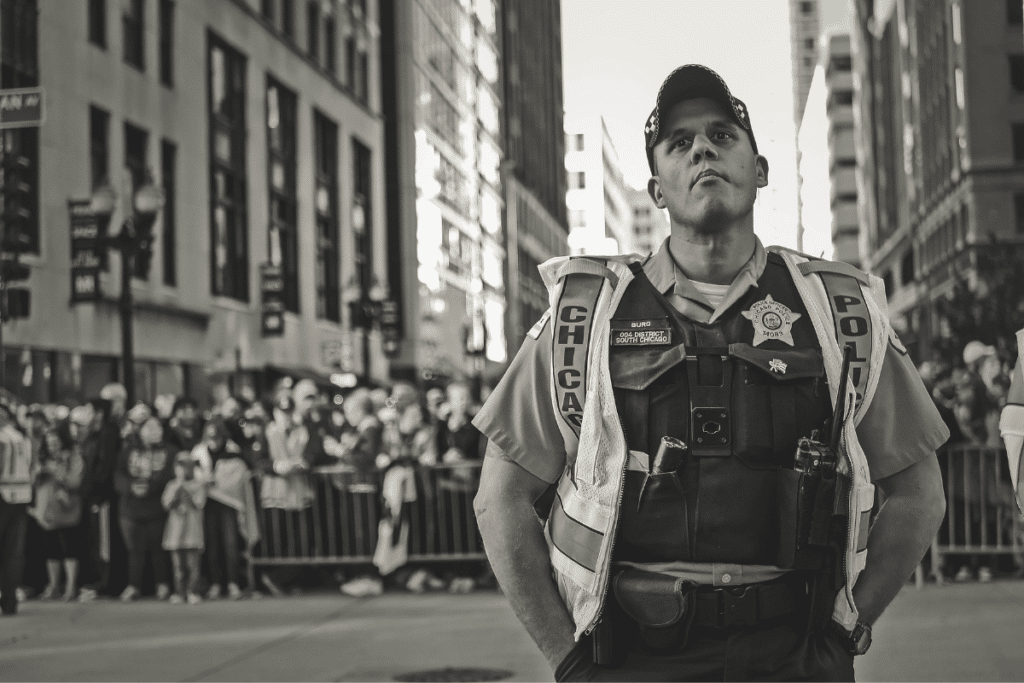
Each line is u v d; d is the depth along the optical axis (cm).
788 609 204
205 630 874
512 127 4984
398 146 3853
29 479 1005
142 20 2078
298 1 2944
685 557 205
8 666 721
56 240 1677
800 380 208
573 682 211
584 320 216
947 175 4709
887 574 214
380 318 3136
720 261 217
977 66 4269
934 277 4975
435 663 707
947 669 611
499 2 4534
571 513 212
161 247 2097
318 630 859
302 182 2925
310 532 1113
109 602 1074
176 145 2194
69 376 1698
